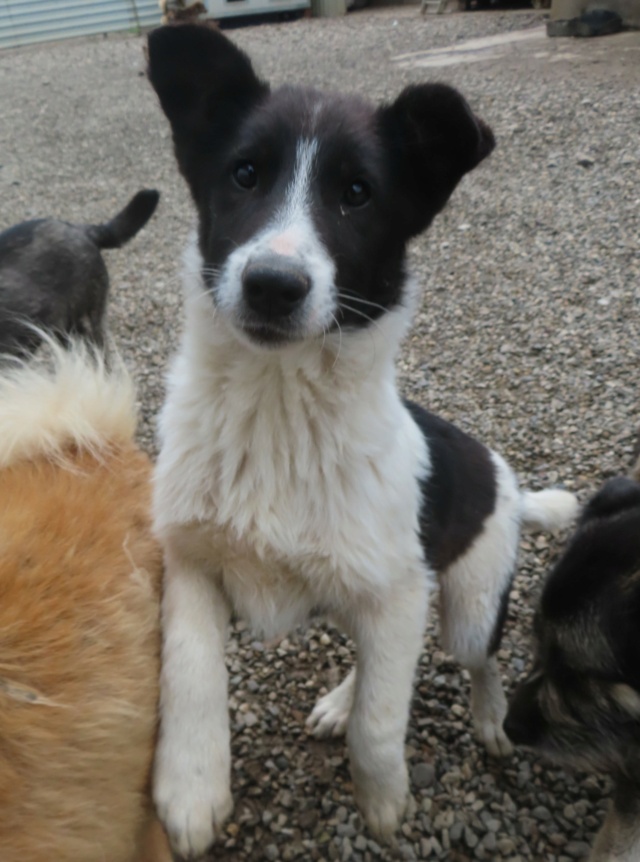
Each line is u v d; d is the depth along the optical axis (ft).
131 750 1.69
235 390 1.86
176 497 1.92
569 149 6.87
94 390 2.17
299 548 1.88
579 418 3.60
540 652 2.15
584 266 4.98
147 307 5.14
